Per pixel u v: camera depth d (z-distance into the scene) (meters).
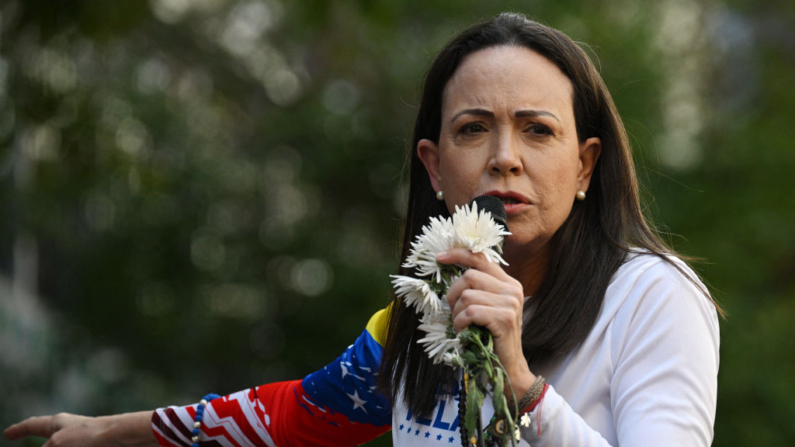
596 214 3.24
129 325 17.73
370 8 9.91
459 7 15.67
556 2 15.70
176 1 17.06
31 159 11.38
